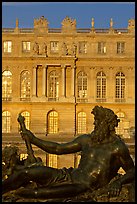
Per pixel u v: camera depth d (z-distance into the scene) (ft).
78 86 295.28
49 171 26.27
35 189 25.41
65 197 25.58
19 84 294.05
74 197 25.79
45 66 291.58
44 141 29.17
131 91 293.84
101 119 27.81
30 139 28.99
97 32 294.46
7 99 292.40
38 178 26.03
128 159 27.53
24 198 25.67
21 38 292.81
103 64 294.66
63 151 28.71
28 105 292.81
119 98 293.64
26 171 25.86
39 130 290.35
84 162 27.43
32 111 291.99
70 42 293.84
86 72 294.66
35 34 292.81
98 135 27.66
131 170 27.30
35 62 291.38
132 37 292.81
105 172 26.86
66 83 293.84
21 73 294.46
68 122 291.58
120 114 293.43
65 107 291.99
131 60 293.43
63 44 292.40
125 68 294.46
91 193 26.14
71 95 292.81
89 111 292.81
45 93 292.61
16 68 293.84
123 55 293.84
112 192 26.13
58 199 25.45
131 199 26.63
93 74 294.25
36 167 26.30
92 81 294.05
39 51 293.23
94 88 294.46
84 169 27.02
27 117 293.64
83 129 293.02
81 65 294.46
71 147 28.58
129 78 293.84
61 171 26.78
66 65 291.99
